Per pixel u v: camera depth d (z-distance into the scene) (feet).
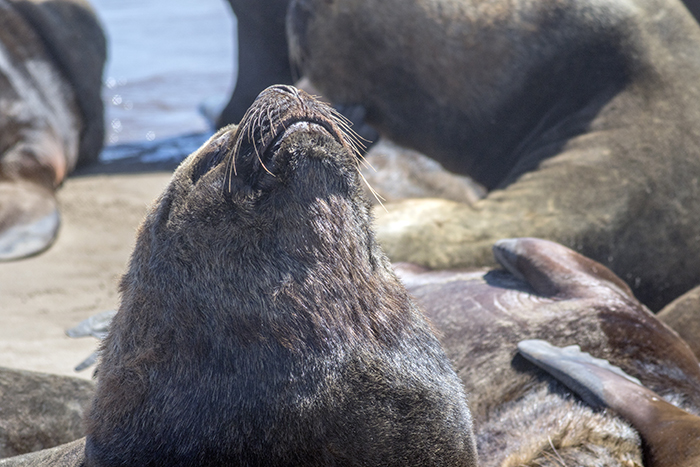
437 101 81.97
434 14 79.97
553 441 44.19
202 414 28.94
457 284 57.62
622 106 75.15
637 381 48.03
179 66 202.18
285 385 28.84
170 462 29.04
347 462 29.27
